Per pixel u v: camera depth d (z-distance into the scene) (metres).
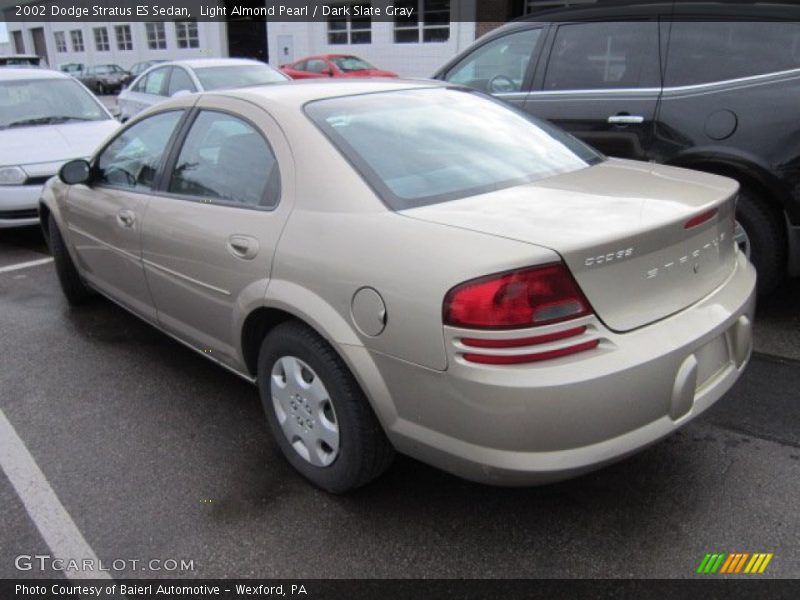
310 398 2.65
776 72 3.97
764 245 4.12
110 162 3.94
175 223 3.21
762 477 2.77
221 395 3.59
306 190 2.64
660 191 2.60
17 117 7.12
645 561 2.37
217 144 3.13
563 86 4.81
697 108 4.18
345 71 17.83
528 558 2.40
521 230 2.19
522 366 2.04
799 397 3.35
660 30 4.38
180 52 28.56
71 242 4.39
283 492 2.78
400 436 2.33
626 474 2.81
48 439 3.21
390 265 2.25
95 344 4.25
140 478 2.90
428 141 2.87
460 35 18.41
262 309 2.75
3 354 4.14
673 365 2.20
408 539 2.51
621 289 2.17
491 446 2.11
